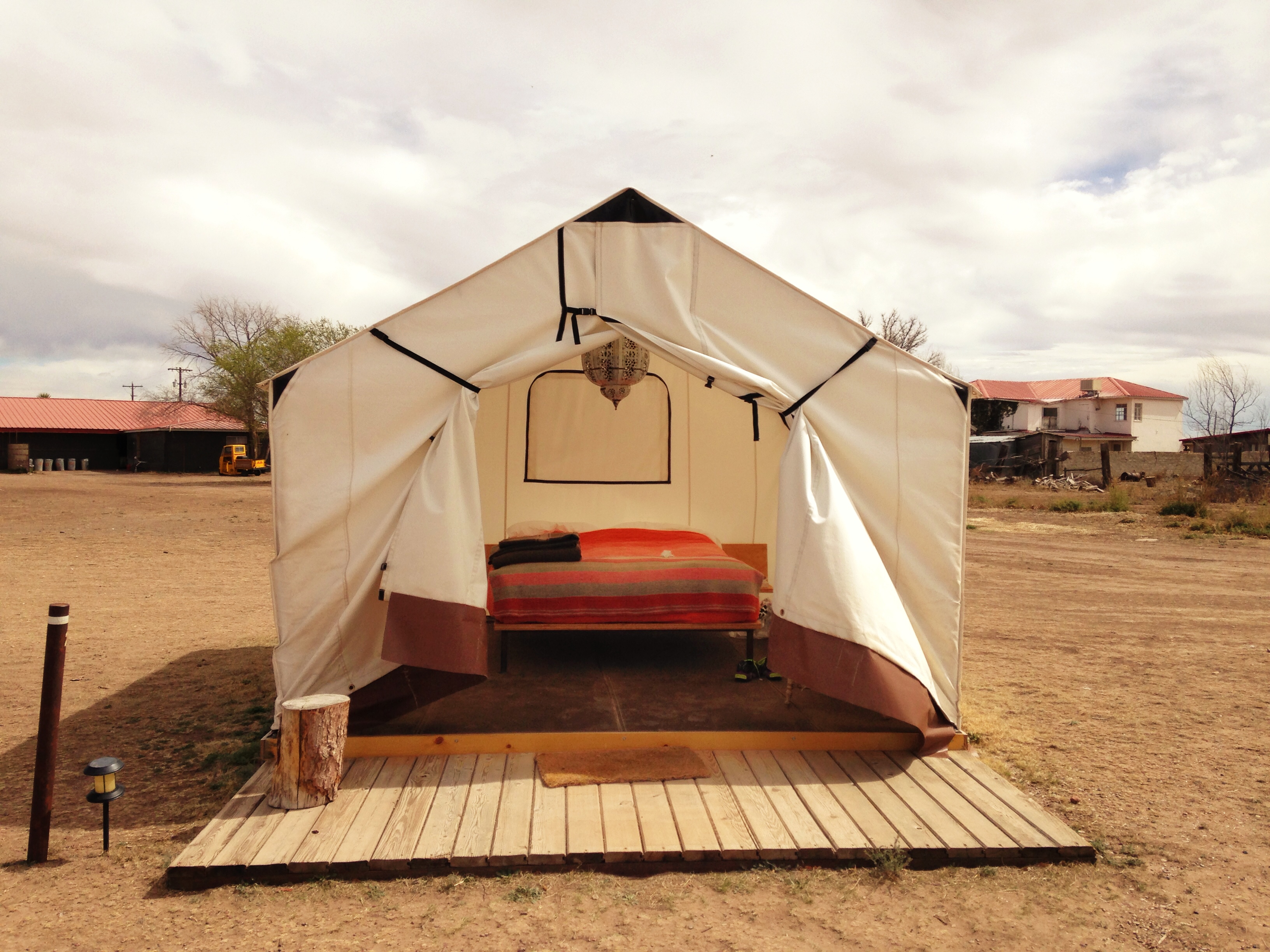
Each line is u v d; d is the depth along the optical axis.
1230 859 3.39
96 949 2.69
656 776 3.94
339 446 4.28
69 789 4.00
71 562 11.09
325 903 2.98
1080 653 6.85
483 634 4.12
